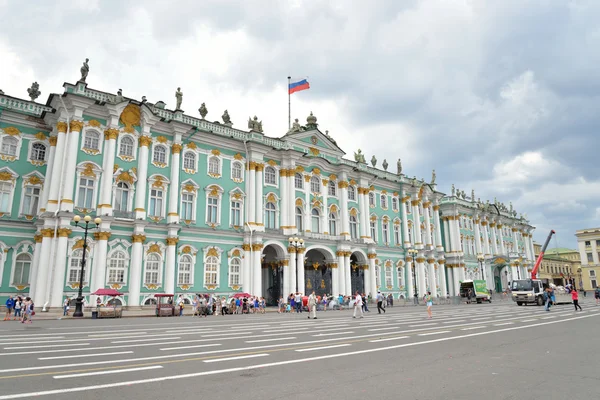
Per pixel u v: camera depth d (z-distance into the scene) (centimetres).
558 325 2273
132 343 1573
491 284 8038
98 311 3036
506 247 9119
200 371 1058
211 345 1523
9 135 3416
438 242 6856
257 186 4512
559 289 8019
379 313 3666
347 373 1036
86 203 3431
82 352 1351
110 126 3591
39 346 1486
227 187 4325
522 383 934
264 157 4697
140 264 3578
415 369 1085
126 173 3650
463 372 1049
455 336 1792
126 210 3647
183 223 3931
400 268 6053
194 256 3934
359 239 5472
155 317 3222
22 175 3416
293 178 4806
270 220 4647
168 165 3944
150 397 821
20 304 2942
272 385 916
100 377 988
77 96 3397
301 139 5100
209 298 3744
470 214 8025
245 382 944
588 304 4769
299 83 5103
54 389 875
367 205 5656
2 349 1412
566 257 13725
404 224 6234
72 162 3353
